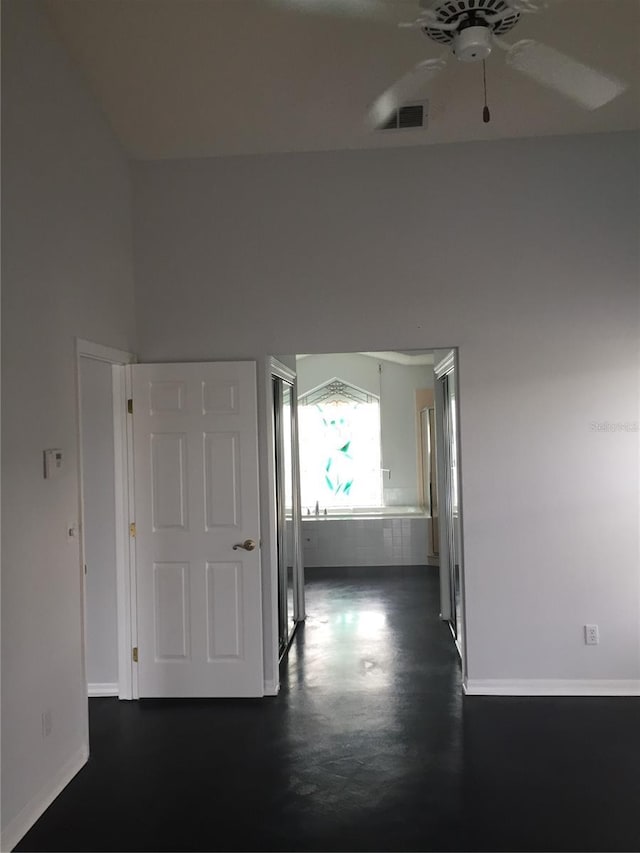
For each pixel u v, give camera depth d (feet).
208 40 10.89
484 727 11.93
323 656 15.85
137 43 11.00
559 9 10.19
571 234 13.46
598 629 13.32
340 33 10.70
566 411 13.43
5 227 9.19
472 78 11.64
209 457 13.73
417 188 13.73
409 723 12.16
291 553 18.66
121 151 13.67
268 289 13.94
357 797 9.77
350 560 26.18
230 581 13.65
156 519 13.78
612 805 9.41
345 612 19.63
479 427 13.56
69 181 11.25
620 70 11.53
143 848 8.70
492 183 13.60
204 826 9.14
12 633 9.02
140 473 13.79
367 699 13.29
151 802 9.77
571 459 13.42
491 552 13.50
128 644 13.78
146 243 14.15
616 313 13.39
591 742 11.30
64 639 10.55
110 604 13.93
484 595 13.50
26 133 9.84
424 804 9.53
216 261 14.05
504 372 13.55
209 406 13.74
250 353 13.99
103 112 12.64
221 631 13.64
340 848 8.59
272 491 14.21
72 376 11.17
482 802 9.55
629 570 13.30
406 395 28.14
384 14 10.27
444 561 18.54
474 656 13.47
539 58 11.13
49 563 10.14
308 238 13.89
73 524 11.00
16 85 9.57
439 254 13.67
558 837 8.71
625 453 13.35
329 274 13.85
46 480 10.13
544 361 13.48
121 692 13.76
